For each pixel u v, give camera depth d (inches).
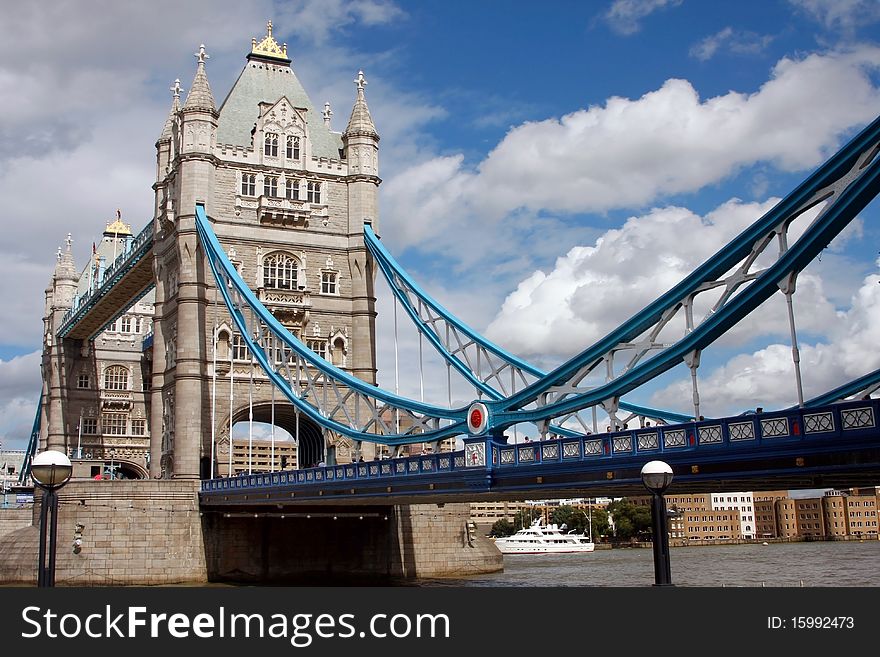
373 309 3068.4
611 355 1366.9
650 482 951.0
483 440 1560.0
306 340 2974.9
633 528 6737.2
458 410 1740.9
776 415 1085.1
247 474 2517.2
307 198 3075.8
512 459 1501.0
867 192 1016.9
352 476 1915.6
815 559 4325.8
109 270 3718.0
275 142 3080.7
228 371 2876.5
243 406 2871.6
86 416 4311.0
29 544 2588.6
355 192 3105.3
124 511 2564.0
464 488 1588.3
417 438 1889.8
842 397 1350.9
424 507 2802.7
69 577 2509.8
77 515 2544.3
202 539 2615.7
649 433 1248.8
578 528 6727.4
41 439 4387.3
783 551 5669.3
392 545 2716.5
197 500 2632.9
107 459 4291.3
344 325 3036.4
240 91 3169.3
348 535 2743.6
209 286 2903.5
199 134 2952.8
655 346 1289.4
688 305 1246.9
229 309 2760.8
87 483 2561.5
